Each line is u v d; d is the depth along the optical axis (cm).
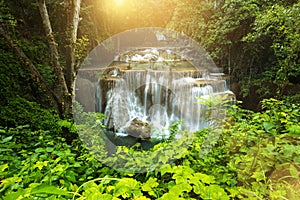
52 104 367
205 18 830
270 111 222
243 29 713
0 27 341
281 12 455
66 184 136
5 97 365
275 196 120
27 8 611
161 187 141
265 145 168
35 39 575
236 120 238
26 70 373
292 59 513
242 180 149
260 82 670
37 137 263
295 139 162
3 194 113
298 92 561
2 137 229
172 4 935
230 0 703
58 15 557
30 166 152
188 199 119
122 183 114
